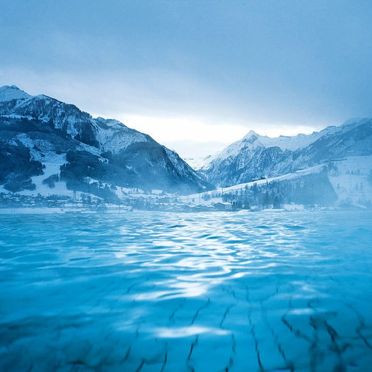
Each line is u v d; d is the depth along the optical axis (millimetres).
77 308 8039
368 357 5590
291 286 9711
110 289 9609
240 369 5332
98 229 29047
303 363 5457
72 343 6223
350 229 29031
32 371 5297
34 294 9211
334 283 10031
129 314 7590
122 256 15172
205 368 5387
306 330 6625
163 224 35688
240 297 8719
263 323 6969
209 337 6406
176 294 9062
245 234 25031
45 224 34344
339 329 6629
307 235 24047
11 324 7074
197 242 20250
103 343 6191
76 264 13273
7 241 20594
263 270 11922
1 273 11727
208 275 11250
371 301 8305
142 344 6152
